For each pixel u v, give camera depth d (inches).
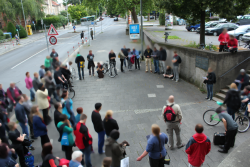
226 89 384.5
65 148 207.2
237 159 161.8
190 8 483.2
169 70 497.7
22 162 207.5
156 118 319.9
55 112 235.3
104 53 776.9
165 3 494.9
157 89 435.5
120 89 442.6
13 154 198.5
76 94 424.5
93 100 394.6
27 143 212.8
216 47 525.3
